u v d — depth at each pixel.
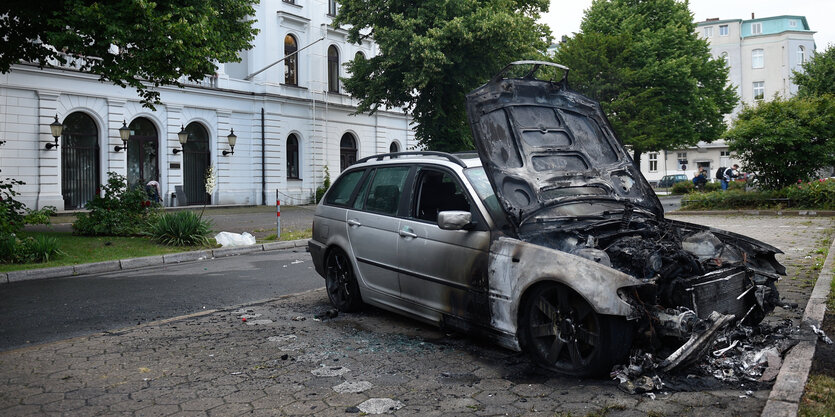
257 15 27.97
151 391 3.87
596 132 5.28
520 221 4.30
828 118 17.84
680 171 59.03
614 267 3.99
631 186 5.18
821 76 37.00
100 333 5.50
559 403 3.49
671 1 35.62
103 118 22.64
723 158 57.41
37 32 13.88
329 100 31.72
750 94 62.12
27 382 4.08
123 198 14.80
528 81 5.02
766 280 4.61
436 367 4.26
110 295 7.59
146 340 5.18
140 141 24.41
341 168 33.25
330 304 6.60
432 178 5.19
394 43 22.33
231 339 5.16
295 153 30.52
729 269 4.21
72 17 11.45
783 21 61.56
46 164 20.86
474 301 4.50
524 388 3.77
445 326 4.84
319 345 4.90
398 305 5.36
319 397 3.70
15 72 19.94
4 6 12.67
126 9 11.70
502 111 4.76
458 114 25.80
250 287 8.02
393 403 3.56
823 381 3.53
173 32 11.96
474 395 3.68
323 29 31.20
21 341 5.32
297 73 30.34
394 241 5.32
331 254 6.34
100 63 13.13
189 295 7.50
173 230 12.91
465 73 23.27
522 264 4.11
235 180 27.55
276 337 5.19
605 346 3.71
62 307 6.84
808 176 18.75
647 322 3.76
